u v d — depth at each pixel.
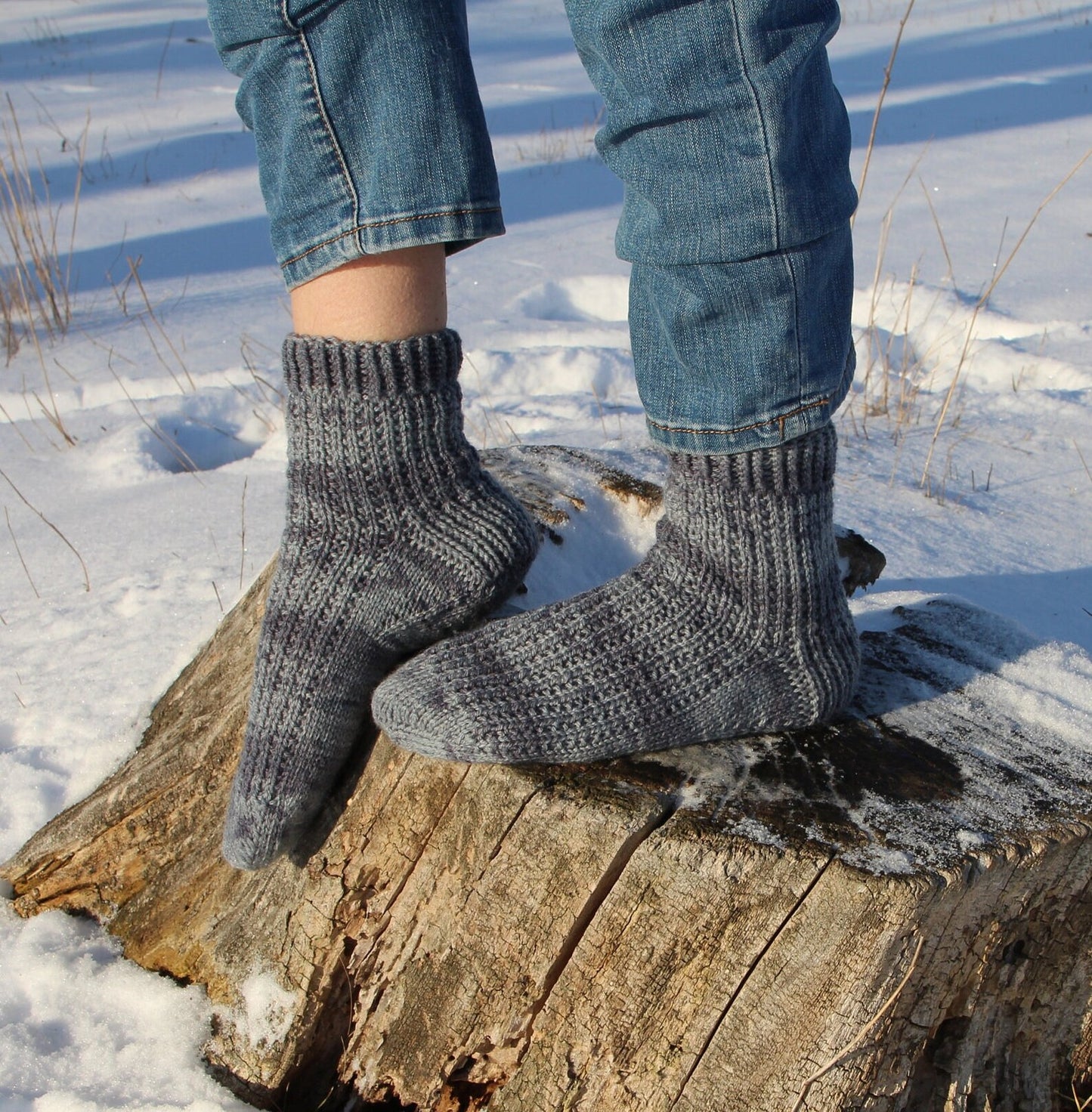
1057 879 1.22
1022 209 5.75
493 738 1.23
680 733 1.29
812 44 1.07
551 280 4.85
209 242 5.75
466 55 1.23
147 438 3.38
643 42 1.06
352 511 1.33
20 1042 1.49
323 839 1.44
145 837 1.69
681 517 1.28
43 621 2.35
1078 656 1.58
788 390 1.16
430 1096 1.38
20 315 4.70
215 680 1.80
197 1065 1.47
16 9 15.52
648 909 1.20
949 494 3.01
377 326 1.25
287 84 1.20
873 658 1.55
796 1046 1.16
